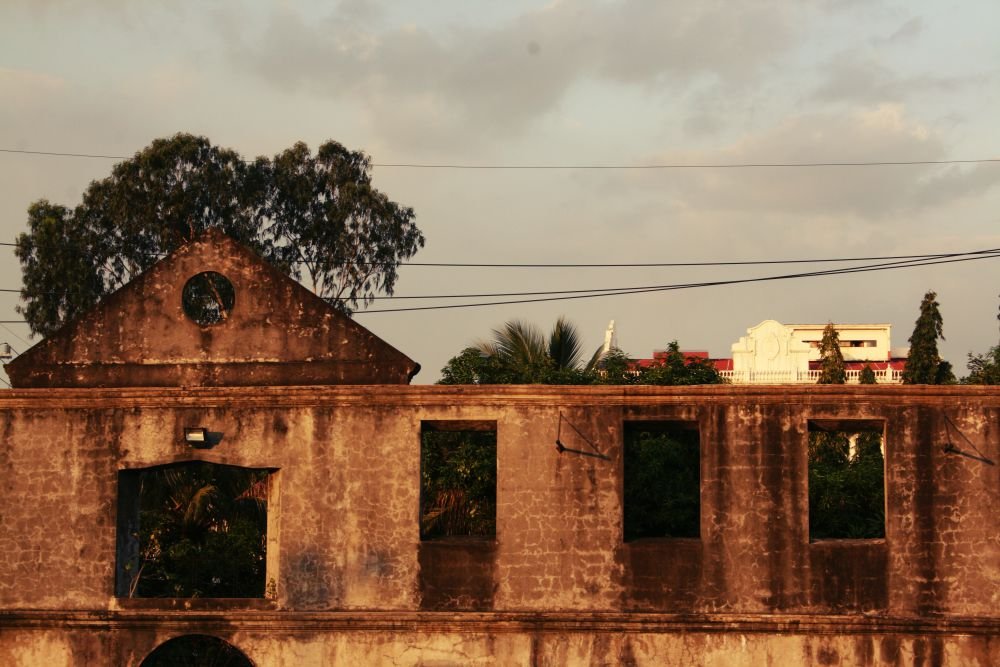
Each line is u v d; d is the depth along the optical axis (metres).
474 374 26.53
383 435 18.30
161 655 23.44
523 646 17.81
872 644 17.58
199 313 35.53
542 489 18.05
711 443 17.97
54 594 18.31
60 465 18.55
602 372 28.08
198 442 18.31
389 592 18.02
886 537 17.78
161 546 26.45
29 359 19.03
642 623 17.64
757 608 17.67
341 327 18.81
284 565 18.16
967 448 17.77
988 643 17.53
